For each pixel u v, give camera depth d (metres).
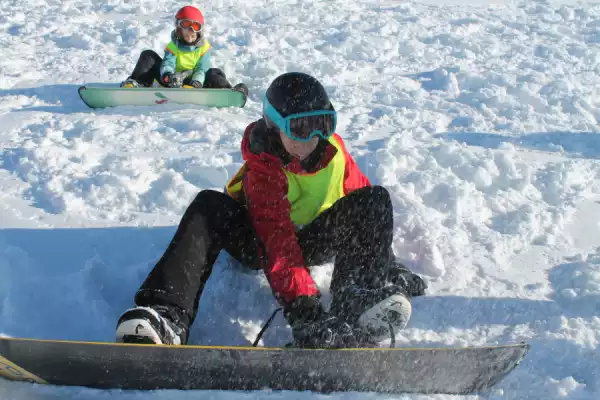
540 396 2.69
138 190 4.29
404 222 3.89
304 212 3.05
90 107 6.13
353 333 2.76
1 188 4.29
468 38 8.81
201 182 4.50
